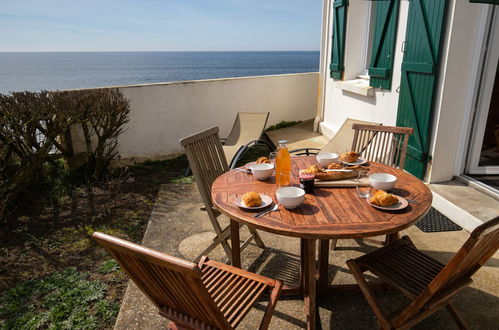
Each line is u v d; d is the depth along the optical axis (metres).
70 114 3.81
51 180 4.19
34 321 2.11
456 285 1.63
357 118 5.30
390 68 4.15
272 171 2.30
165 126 5.64
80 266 2.71
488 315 1.99
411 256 1.93
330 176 2.18
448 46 3.04
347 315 2.04
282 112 7.58
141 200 3.97
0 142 3.50
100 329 2.05
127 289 2.33
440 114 3.24
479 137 3.43
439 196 3.22
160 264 1.09
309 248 1.85
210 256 2.77
